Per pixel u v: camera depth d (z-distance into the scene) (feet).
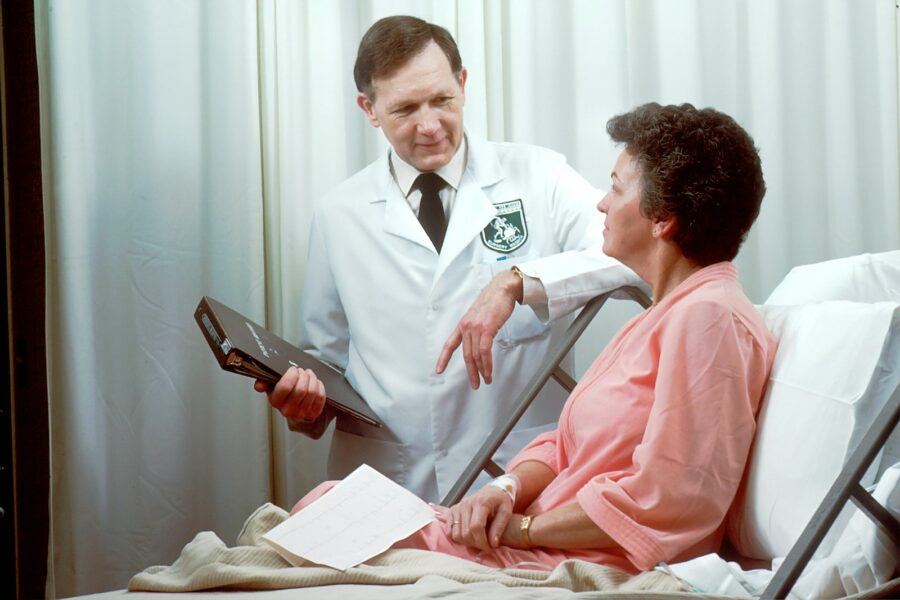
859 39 8.15
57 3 7.61
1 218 6.50
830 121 8.17
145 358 7.77
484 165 7.00
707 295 4.60
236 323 6.46
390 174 7.08
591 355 8.20
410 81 6.52
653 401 4.67
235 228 7.87
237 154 7.86
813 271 5.94
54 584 7.64
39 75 7.61
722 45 8.21
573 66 8.07
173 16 7.79
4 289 6.48
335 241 7.12
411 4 8.05
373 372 6.91
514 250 6.88
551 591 3.78
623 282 6.36
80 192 7.66
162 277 7.80
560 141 8.11
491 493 4.81
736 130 4.83
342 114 8.13
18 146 6.70
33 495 6.72
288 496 8.16
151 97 7.76
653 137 4.88
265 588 4.15
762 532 4.41
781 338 4.76
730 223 4.80
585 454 4.81
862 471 3.81
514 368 6.80
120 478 7.78
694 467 4.33
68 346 7.66
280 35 8.00
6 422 6.41
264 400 7.97
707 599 3.63
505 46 8.15
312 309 7.34
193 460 7.89
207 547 4.36
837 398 4.29
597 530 4.45
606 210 5.14
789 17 8.16
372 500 4.86
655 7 8.18
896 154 8.20
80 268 7.66
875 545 3.88
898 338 4.34
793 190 8.21
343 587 4.10
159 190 7.79
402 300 6.87
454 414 6.78
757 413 4.62
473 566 4.30
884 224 8.21
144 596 4.09
